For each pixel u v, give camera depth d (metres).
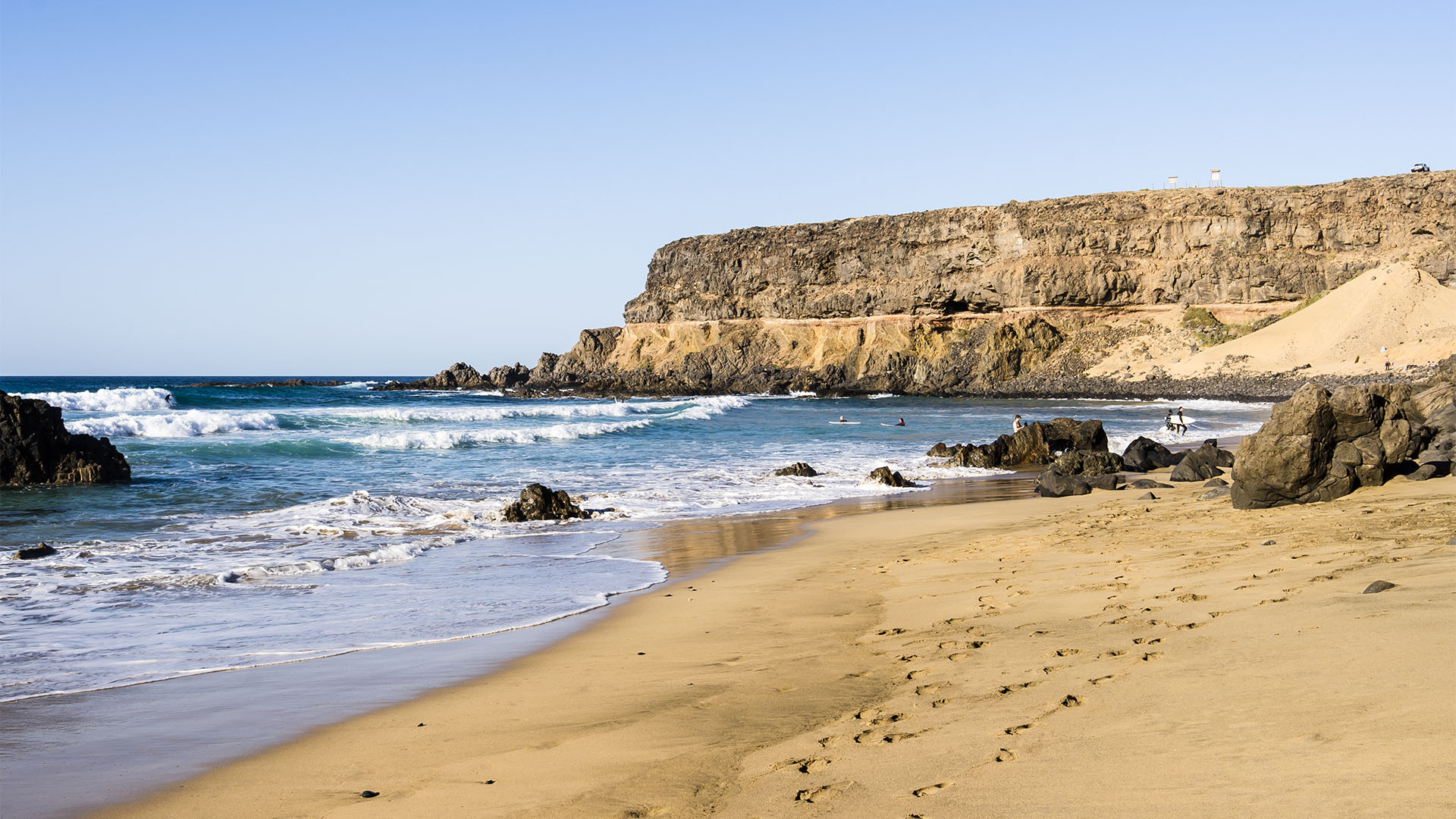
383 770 5.43
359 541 15.46
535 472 26.12
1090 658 6.33
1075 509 16.83
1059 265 110.31
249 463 27.59
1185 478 19.89
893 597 9.97
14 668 8.10
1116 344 105.56
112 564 13.23
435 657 8.37
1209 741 4.41
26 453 21.91
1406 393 18.64
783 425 47.44
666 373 125.81
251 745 6.04
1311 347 85.62
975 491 21.78
